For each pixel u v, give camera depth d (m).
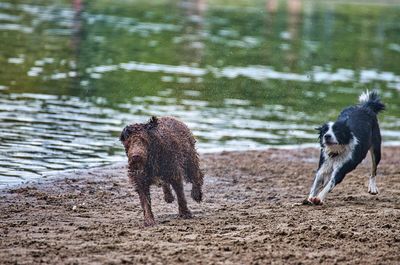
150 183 11.32
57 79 23.92
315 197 12.70
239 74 27.41
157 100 22.02
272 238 10.20
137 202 12.69
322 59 32.25
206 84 25.06
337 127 12.99
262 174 15.27
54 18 38.31
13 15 38.28
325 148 13.16
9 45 29.45
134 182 11.23
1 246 9.63
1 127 17.42
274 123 20.36
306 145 18.22
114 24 37.88
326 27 42.78
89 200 12.65
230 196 13.45
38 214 11.61
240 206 12.62
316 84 26.62
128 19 40.19
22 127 17.59
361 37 39.84
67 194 12.92
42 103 20.33
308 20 45.31
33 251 9.40
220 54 31.42
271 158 16.69
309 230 10.60
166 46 32.44
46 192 13.04
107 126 18.39
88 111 19.86
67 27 35.53
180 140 11.67
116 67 26.88
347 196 13.50
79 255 9.28
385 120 21.97
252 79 26.66
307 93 24.94
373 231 10.66
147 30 36.66
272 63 30.31
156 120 11.45
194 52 31.39
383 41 38.94
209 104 22.11
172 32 36.62
